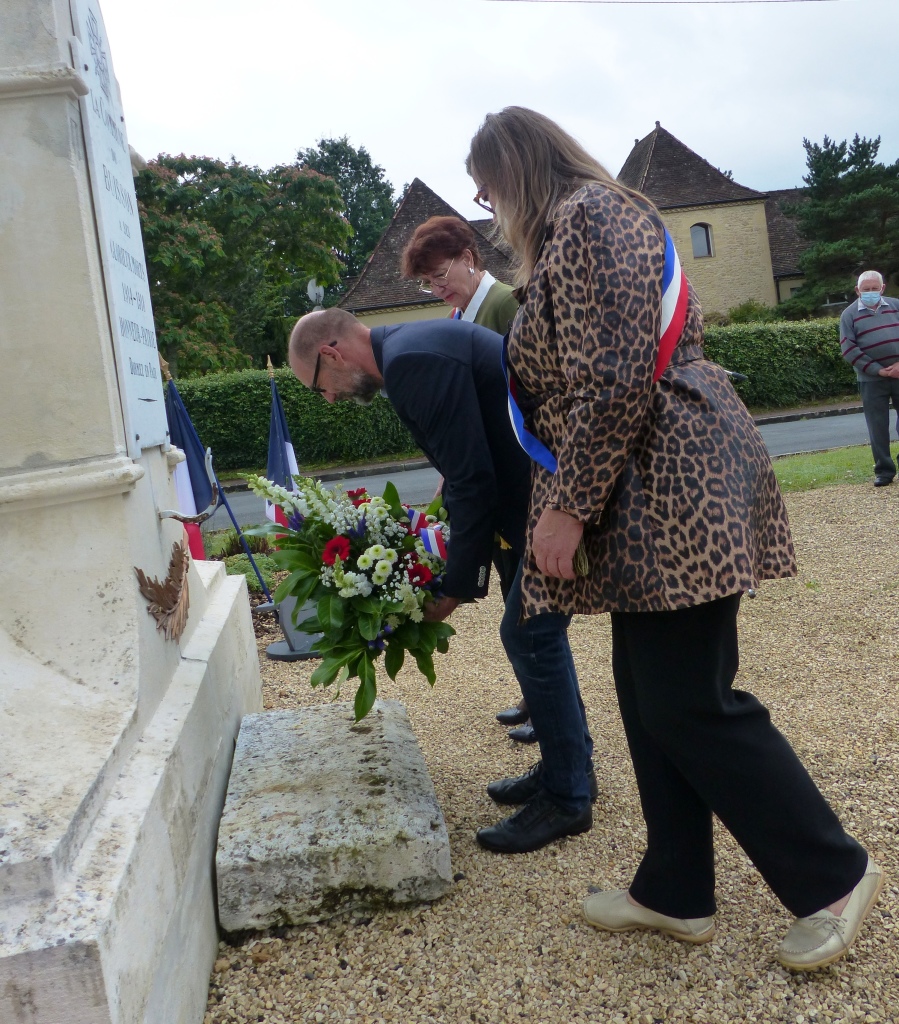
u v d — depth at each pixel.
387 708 2.98
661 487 1.64
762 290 30.47
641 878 1.97
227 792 2.38
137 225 2.69
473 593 2.28
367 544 2.49
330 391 2.48
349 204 54.62
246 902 2.07
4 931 1.26
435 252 3.02
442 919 2.12
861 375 7.34
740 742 1.73
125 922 1.38
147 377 2.54
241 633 3.43
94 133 2.08
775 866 1.77
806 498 7.41
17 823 1.40
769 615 4.32
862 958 1.82
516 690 3.76
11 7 1.91
